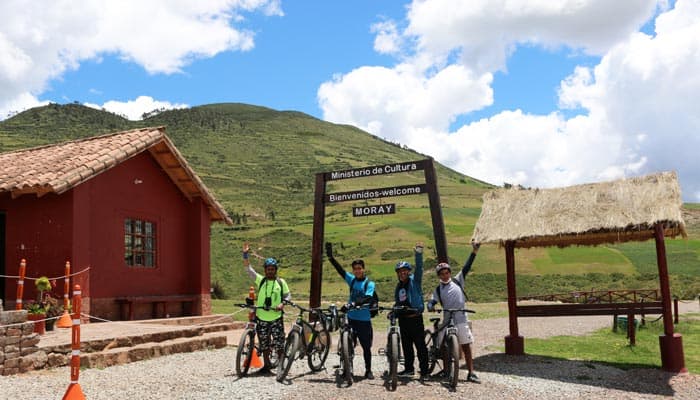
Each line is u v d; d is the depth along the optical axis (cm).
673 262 5016
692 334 1578
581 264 5006
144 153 1691
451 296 873
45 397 726
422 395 764
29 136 18800
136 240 1652
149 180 1708
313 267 1292
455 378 802
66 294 1221
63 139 18862
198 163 17850
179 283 1816
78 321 703
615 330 1605
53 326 1179
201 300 1834
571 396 779
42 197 1376
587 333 1600
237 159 19425
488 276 4650
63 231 1350
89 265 1393
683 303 2998
